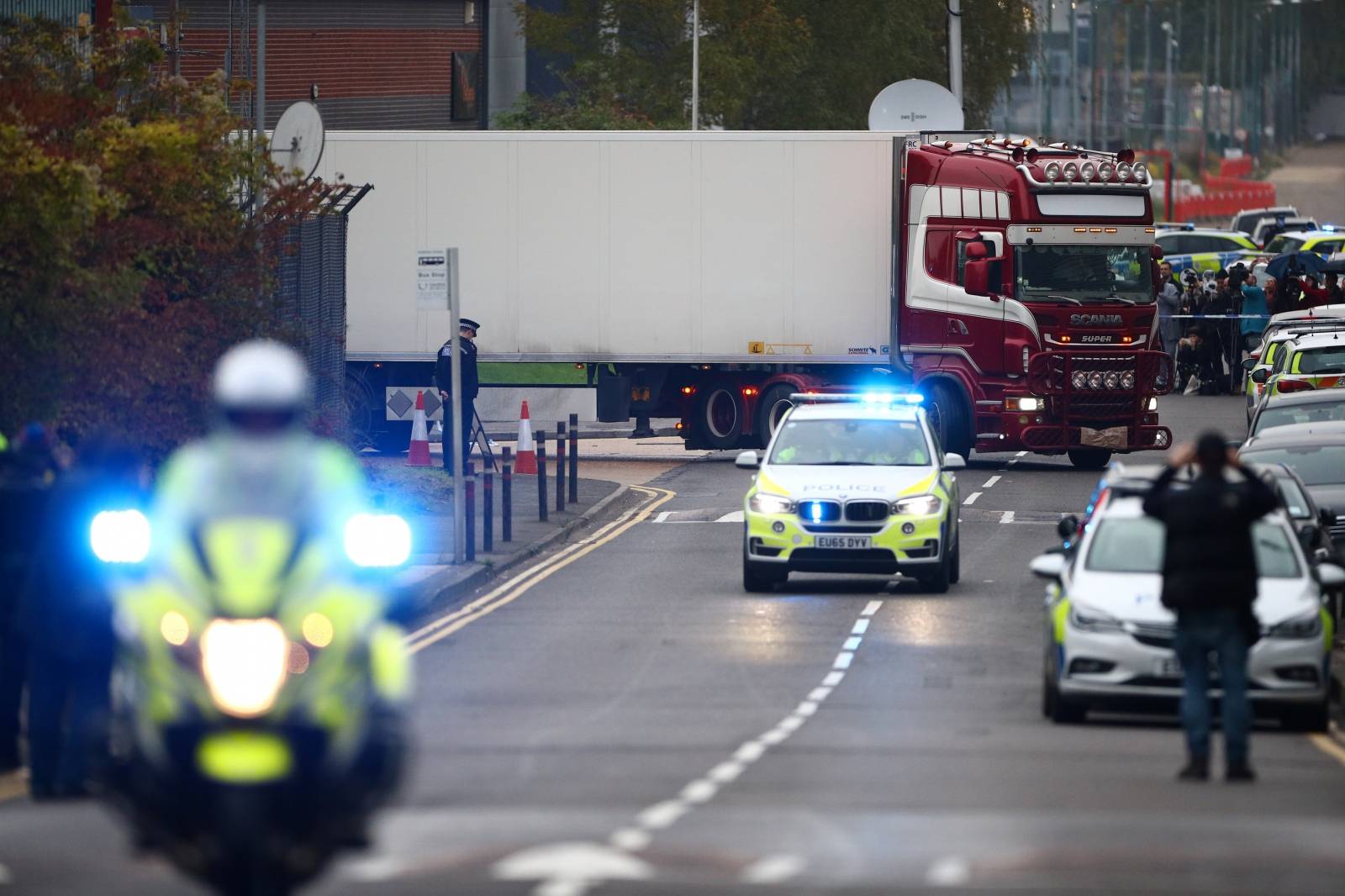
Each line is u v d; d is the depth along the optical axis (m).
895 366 144.12
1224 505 48.97
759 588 91.88
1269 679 58.25
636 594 91.00
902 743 54.78
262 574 30.38
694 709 61.06
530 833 41.53
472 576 93.25
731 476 142.38
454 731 56.44
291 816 30.48
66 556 45.62
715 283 146.88
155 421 87.50
